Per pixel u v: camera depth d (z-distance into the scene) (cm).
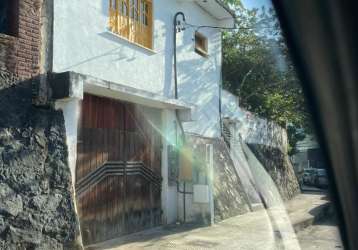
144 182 939
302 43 204
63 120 696
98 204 794
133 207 894
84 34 770
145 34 973
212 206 939
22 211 609
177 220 1025
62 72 688
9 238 587
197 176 1008
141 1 961
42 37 688
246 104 968
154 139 988
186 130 1099
